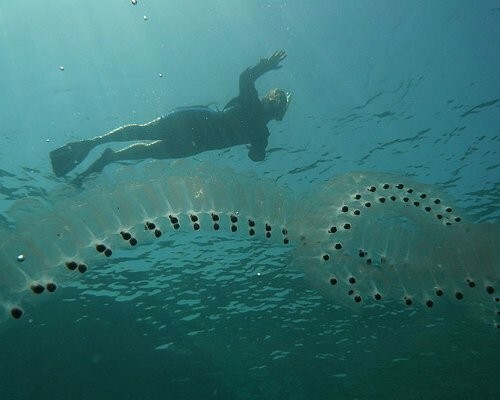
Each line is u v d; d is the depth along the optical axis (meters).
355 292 5.16
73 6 8.69
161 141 6.29
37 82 8.67
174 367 12.38
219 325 12.83
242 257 11.26
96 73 8.88
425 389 13.86
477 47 9.52
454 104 9.84
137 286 11.39
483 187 10.94
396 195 5.34
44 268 3.56
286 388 14.18
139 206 4.11
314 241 5.10
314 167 10.04
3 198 8.86
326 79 9.62
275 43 9.45
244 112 6.44
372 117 9.83
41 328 10.85
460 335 13.17
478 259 4.98
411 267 5.10
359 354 14.00
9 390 10.61
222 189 4.54
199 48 9.21
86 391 11.10
